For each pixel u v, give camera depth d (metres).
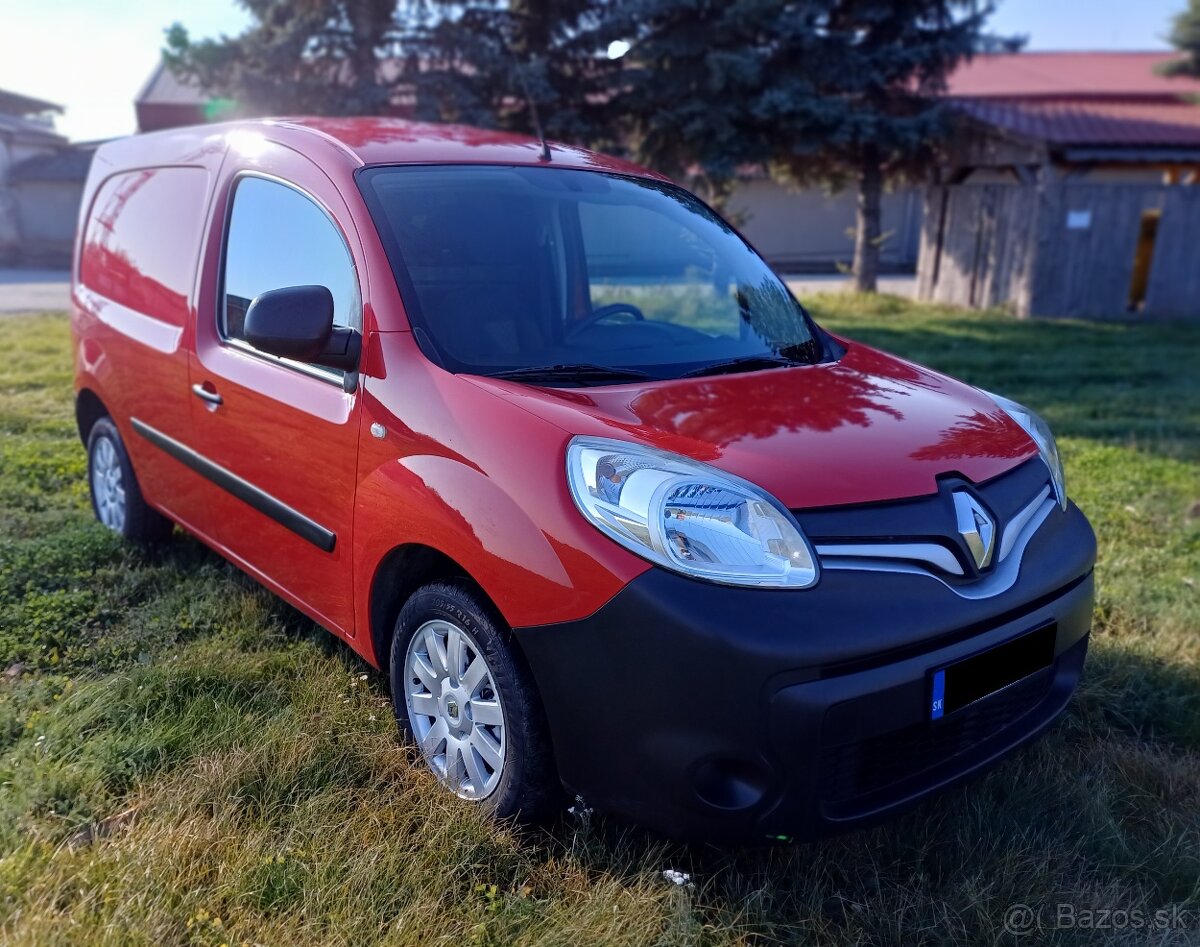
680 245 3.67
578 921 2.24
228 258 3.50
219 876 2.28
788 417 2.61
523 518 2.29
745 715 2.08
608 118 14.46
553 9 13.18
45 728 2.86
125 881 2.23
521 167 3.49
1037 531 2.65
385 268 2.84
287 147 3.36
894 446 2.52
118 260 4.32
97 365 4.33
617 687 2.16
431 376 2.64
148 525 4.27
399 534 2.61
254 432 3.22
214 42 13.01
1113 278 14.77
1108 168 17.53
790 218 25.88
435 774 2.71
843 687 2.10
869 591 2.18
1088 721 3.24
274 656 3.35
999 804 2.77
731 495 2.20
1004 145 15.27
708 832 2.19
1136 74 24.69
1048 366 10.21
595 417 2.45
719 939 2.24
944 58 13.86
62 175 26.02
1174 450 6.70
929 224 17.06
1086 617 2.75
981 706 2.37
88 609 3.70
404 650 2.78
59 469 5.50
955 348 11.41
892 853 2.56
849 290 17.33
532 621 2.26
